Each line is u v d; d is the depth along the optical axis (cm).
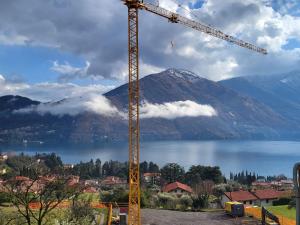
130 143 8738
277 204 12006
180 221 7975
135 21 9306
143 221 8006
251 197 12700
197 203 10756
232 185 17350
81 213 6800
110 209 8306
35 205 7450
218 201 12444
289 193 13138
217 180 19625
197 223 7750
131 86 8981
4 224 5238
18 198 4459
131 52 9144
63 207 7156
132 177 8506
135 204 8375
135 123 8881
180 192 14862
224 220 8000
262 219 7312
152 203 10856
